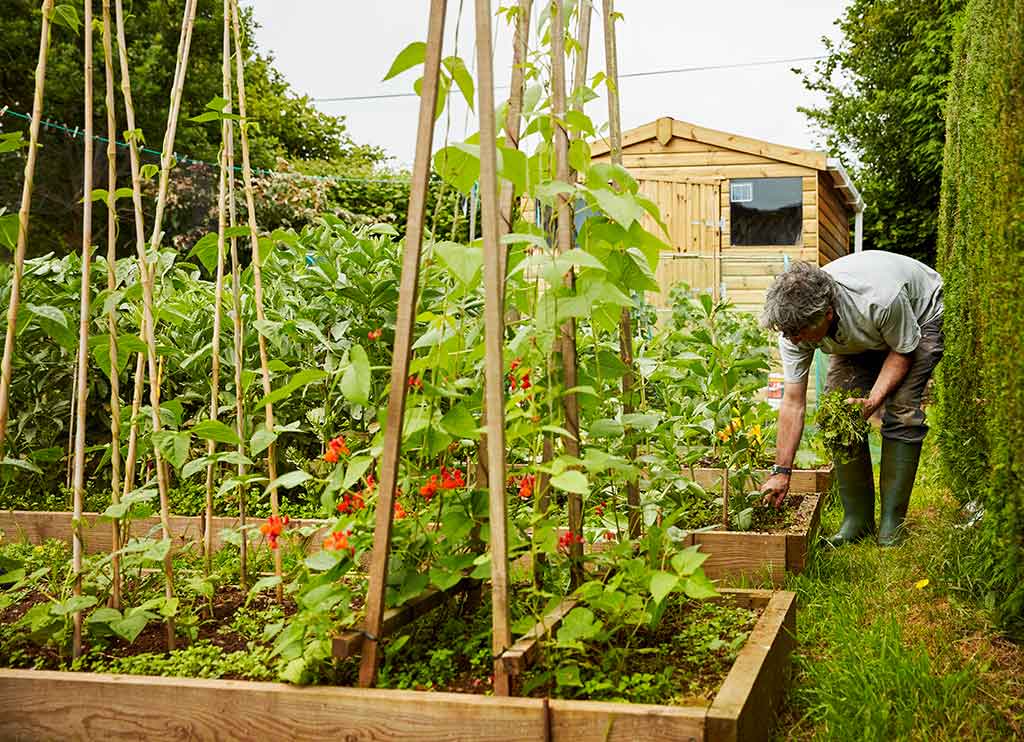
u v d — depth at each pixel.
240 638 2.25
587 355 2.42
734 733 1.55
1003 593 2.63
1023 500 2.34
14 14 15.18
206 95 17.50
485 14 1.73
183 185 12.01
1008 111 2.50
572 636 1.74
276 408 4.23
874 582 3.22
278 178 14.41
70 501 3.98
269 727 1.78
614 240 2.16
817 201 11.98
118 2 2.30
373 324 4.01
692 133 12.23
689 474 4.44
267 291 4.57
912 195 21.20
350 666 1.99
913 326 3.86
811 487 4.77
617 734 1.59
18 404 4.37
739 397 3.93
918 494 5.06
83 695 1.88
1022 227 2.32
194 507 4.02
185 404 4.54
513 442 2.36
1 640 2.27
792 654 2.36
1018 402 2.32
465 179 2.03
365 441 3.59
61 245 10.96
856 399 3.95
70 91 15.46
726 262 11.91
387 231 4.23
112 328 2.28
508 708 1.64
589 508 2.63
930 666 2.24
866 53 23.50
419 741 1.69
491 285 1.74
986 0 3.21
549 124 2.13
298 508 3.77
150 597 2.48
